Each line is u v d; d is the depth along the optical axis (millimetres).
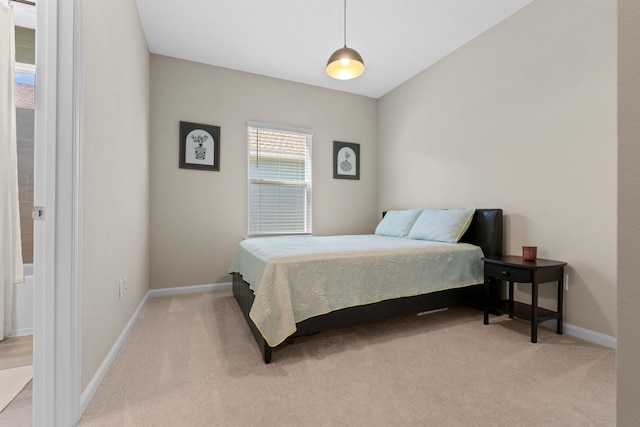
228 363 1787
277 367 1741
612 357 1852
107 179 1732
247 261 2500
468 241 2902
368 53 3289
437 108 3463
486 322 2441
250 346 2021
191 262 3418
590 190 2107
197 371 1694
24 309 2299
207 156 3486
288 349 1982
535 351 1939
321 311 1939
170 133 3336
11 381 1657
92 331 1491
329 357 1867
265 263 1966
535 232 2451
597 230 2070
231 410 1358
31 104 2771
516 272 2176
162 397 1455
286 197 3939
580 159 2160
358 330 2320
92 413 1340
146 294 3045
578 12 2168
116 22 1904
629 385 407
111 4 1797
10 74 2199
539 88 2420
